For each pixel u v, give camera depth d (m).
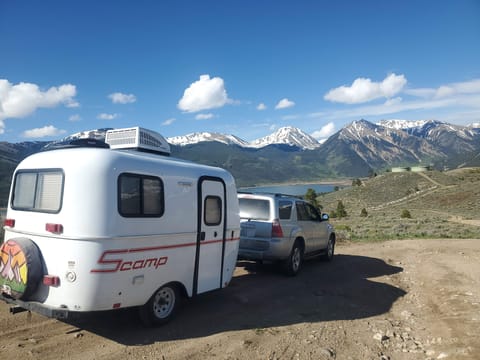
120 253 5.34
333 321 6.82
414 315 7.36
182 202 6.30
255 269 10.94
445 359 5.24
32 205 5.59
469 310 7.38
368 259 13.76
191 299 7.72
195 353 5.19
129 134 6.56
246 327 6.27
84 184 5.20
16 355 4.94
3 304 6.92
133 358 4.96
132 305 5.62
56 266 5.21
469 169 155.62
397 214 64.56
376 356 5.41
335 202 117.88
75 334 5.66
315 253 11.85
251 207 9.91
